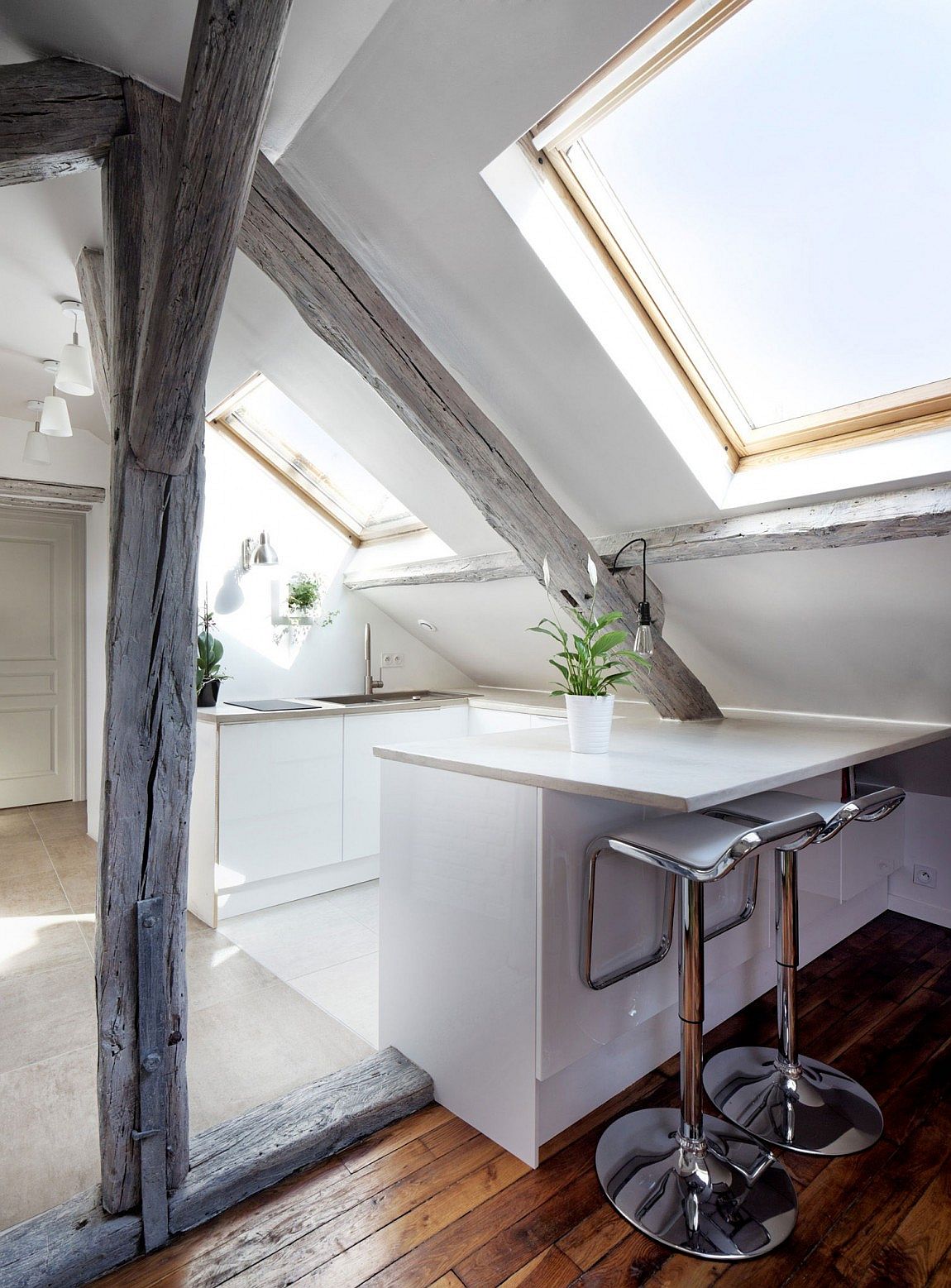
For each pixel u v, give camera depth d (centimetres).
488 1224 148
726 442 237
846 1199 156
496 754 204
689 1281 135
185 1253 142
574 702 209
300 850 336
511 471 232
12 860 387
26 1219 148
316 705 366
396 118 161
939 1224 149
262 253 184
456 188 172
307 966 268
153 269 155
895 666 265
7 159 146
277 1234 147
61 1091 193
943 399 195
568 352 207
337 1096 181
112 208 157
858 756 213
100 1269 137
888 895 328
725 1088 194
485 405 244
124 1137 144
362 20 138
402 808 204
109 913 143
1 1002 241
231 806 310
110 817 143
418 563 378
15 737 504
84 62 156
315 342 244
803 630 271
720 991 229
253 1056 208
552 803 163
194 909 323
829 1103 186
